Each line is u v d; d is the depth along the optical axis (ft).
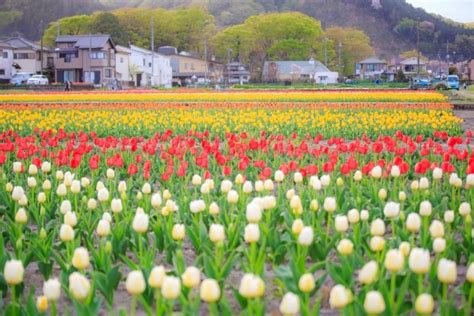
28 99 111.24
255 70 349.41
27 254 16.12
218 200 21.83
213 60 360.89
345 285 13.53
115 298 15.93
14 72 251.60
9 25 416.46
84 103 93.40
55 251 16.62
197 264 15.71
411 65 414.21
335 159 26.99
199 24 376.07
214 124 54.13
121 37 334.44
